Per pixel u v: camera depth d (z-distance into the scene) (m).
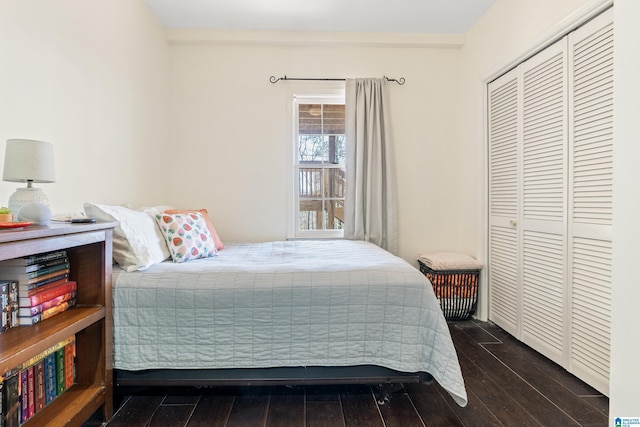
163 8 2.61
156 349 1.56
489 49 2.67
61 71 1.67
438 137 3.16
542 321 2.15
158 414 1.55
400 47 3.11
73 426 1.25
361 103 3.00
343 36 3.00
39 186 1.54
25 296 1.23
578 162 1.86
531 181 2.25
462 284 2.79
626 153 1.03
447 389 1.47
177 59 3.02
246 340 1.58
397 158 3.15
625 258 1.04
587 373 1.81
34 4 1.50
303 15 2.72
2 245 0.95
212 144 3.06
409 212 3.17
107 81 2.07
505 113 2.53
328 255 2.18
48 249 1.13
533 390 1.76
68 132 1.72
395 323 1.60
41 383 1.28
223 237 3.09
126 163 2.30
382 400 1.66
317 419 1.52
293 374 1.62
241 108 3.07
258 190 3.10
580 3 1.80
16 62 1.41
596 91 1.74
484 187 2.78
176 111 3.03
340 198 3.22
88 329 1.47
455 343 2.35
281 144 3.10
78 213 1.66
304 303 1.59
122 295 1.55
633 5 1.01
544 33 2.05
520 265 2.37
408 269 1.71
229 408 1.60
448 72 3.16
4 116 1.36
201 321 1.56
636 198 1.00
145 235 1.81
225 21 2.80
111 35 2.11
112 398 1.52
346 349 1.60
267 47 3.06
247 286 1.58
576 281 1.88
